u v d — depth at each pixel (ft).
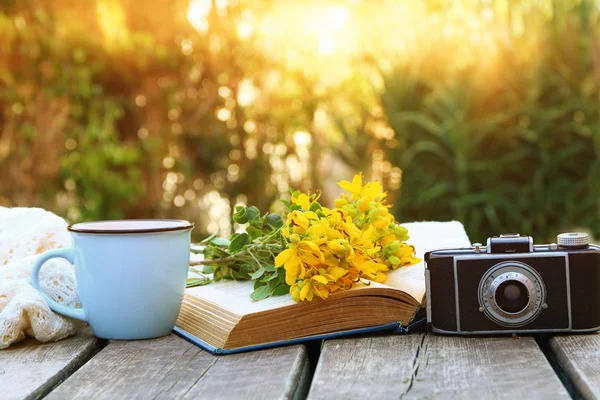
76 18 8.80
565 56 9.05
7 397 2.16
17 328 2.56
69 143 9.10
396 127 9.11
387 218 2.85
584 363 2.26
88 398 2.13
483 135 8.68
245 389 2.15
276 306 2.51
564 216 8.88
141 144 9.53
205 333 2.55
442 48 9.19
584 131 8.74
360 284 2.64
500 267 2.53
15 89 8.71
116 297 2.59
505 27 8.98
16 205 8.95
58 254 2.64
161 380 2.24
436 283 2.57
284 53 9.77
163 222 2.76
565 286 2.52
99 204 9.09
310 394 2.10
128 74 9.20
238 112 9.80
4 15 8.57
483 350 2.40
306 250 2.54
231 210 10.06
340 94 9.91
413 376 2.21
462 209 8.56
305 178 10.09
